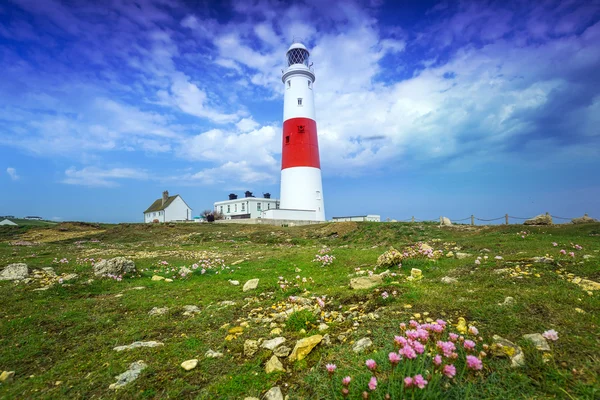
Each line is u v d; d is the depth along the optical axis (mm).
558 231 19828
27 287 10867
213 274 13703
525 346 4285
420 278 9344
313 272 12852
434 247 16922
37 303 9203
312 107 47844
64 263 16016
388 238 26875
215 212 65125
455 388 3621
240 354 5379
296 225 39188
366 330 5449
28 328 7254
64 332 7012
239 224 42812
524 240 16250
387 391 3496
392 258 11617
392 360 3352
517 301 5820
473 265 9945
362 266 13180
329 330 5828
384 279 9562
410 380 3080
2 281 11625
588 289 6406
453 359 3781
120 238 34594
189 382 4566
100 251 22906
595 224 20016
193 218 80562
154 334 6699
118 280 12414
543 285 7059
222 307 8453
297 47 49812
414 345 3541
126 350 5746
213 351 5535
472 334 4746
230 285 11438
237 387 4344
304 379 4297
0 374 5074
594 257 9211
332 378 4098
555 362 3924
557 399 3377
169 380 4641
